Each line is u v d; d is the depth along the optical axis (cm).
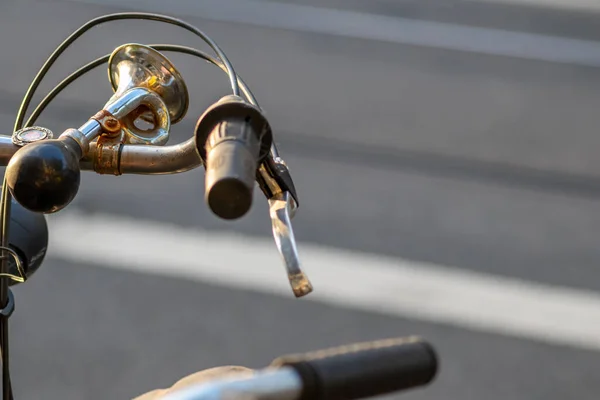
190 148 133
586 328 534
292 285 113
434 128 841
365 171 741
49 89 856
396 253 616
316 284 568
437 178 737
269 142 109
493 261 612
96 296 543
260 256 592
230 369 123
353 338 522
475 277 588
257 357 506
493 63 1014
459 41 1070
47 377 480
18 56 947
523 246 636
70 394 470
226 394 66
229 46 1020
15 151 131
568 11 1180
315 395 70
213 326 526
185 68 934
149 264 574
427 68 991
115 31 1041
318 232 639
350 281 574
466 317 540
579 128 862
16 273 164
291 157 761
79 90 842
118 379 482
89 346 504
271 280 566
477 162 774
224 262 583
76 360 493
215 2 1147
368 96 909
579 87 965
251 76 942
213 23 1088
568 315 547
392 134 822
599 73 1005
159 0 1146
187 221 632
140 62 162
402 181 727
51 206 122
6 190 153
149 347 507
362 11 1148
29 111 794
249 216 639
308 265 592
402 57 1016
